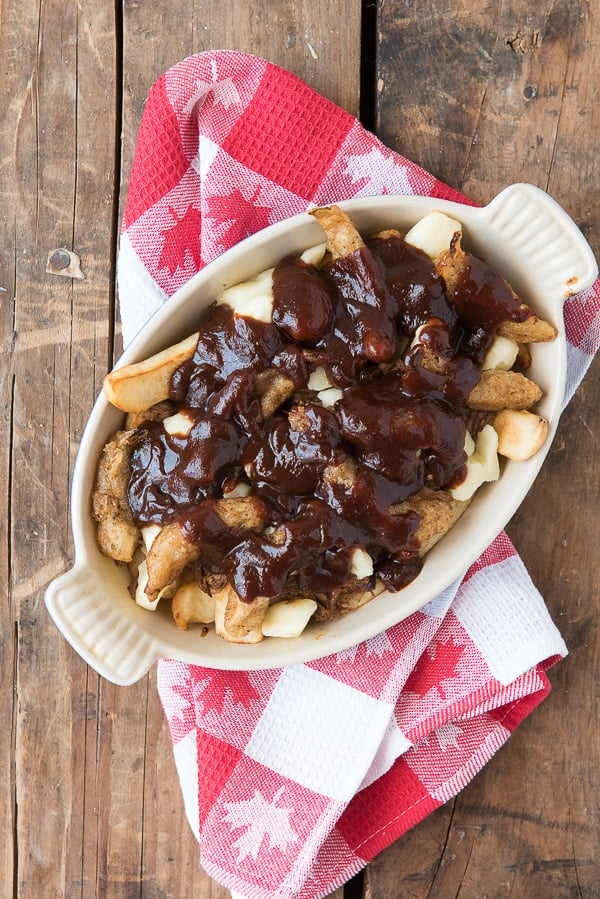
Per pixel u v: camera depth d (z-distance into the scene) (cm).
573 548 81
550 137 79
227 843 79
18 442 82
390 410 72
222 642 75
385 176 77
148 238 78
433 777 80
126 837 83
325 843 80
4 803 83
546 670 82
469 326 74
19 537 82
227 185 77
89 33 81
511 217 73
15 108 81
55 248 81
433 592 74
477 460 74
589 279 73
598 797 82
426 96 79
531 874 82
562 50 79
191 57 76
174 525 72
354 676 79
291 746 79
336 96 79
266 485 73
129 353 73
